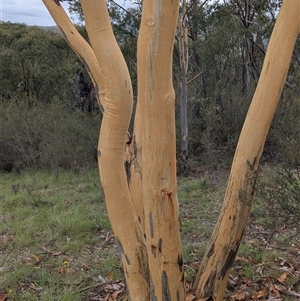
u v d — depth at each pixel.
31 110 11.27
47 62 19.25
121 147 2.12
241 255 3.96
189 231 4.95
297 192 3.00
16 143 10.49
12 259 4.29
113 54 1.99
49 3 2.11
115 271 3.79
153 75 1.78
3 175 10.31
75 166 9.70
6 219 5.66
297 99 7.97
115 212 2.21
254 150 2.41
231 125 10.32
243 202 2.46
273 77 2.29
